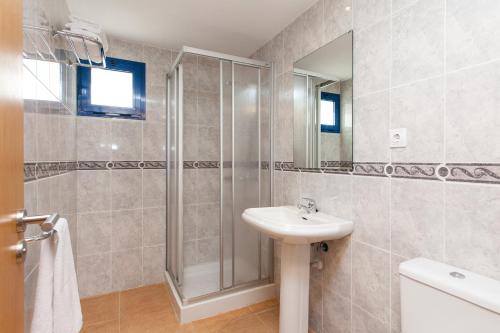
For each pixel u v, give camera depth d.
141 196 2.38
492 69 0.91
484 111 0.93
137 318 1.90
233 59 2.08
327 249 1.62
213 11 1.84
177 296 2.01
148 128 2.40
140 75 2.35
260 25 2.04
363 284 1.39
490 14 0.91
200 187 2.45
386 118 1.27
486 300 0.78
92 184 2.20
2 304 0.56
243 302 2.05
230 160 2.11
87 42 1.42
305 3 1.75
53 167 1.30
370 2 1.35
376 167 1.33
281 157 2.14
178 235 2.08
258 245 2.22
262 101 2.22
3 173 0.58
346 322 1.50
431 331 0.92
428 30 1.10
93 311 1.98
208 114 2.43
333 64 1.58
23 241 0.68
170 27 2.06
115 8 1.80
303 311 1.54
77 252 2.15
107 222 2.26
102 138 2.23
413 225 1.16
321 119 1.69
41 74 1.09
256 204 2.22
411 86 1.16
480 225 0.94
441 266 1.01
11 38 0.62
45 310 0.74
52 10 1.29
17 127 0.66
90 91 2.18
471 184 0.97
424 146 1.11
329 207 1.64
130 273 2.35
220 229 2.07
